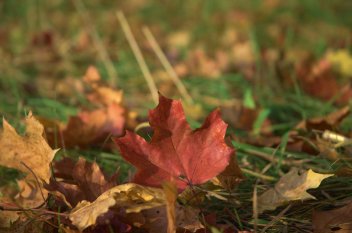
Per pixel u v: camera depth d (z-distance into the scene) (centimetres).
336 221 58
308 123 79
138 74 128
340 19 190
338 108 100
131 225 57
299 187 60
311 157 74
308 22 189
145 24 186
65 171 65
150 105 103
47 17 184
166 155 59
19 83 119
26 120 59
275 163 74
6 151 60
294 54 141
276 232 60
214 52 155
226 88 114
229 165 59
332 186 66
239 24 185
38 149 59
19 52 145
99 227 57
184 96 103
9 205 60
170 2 212
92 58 143
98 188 61
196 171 58
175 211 58
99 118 82
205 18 193
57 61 139
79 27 176
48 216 58
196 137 58
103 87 84
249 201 65
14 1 190
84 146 81
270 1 203
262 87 114
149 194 57
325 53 142
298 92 96
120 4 210
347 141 71
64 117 95
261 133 88
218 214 64
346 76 119
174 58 144
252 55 134
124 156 58
